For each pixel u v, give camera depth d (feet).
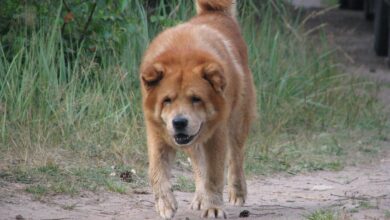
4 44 48.26
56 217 32.30
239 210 35.91
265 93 54.19
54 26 46.52
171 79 31.68
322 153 49.52
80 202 35.19
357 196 39.01
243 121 36.58
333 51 69.00
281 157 47.26
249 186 41.52
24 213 32.42
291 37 62.08
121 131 44.91
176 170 43.57
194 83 31.60
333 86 61.21
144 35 50.21
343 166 46.91
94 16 48.91
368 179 43.62
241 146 36.68
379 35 83.41
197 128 31.45
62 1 48.34
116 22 49.39
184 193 39.14
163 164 32.91
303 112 55.93
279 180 43.21
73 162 40.98
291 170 45.24
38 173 38.24
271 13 60.23
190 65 31.99
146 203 36.11
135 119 45.24
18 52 46.03
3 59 47.26
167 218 32.22
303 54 61.26
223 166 33.58
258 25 61.46
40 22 48.39
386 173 45.42
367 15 103.91
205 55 32.55
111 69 48.14
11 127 42.88
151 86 32.24
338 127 55.83
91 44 49.01
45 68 45.60
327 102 58.65
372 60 82.79
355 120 56.80
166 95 31.60
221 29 37.27
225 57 34.30
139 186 39.19
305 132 53.52
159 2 56.85
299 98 57.47
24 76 44.68
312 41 65.00
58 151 41.98
